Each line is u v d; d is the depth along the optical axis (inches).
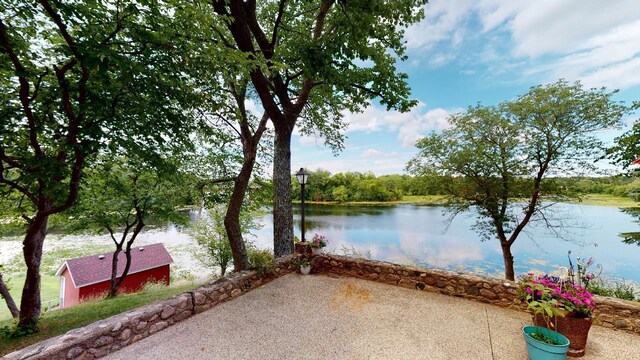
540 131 344.5
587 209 1131.9
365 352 112.8
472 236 874.1
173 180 248.5
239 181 268.8
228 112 246.4
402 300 166.7
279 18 220.7
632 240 316.5
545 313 113.3
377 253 708.0
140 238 956.0
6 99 172.1
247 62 164.7
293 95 330.6
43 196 188.2
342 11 204.5
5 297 327.3
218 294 164.1
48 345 95.5
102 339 109.4
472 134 394.0
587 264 132.3
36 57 164.7
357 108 338.6
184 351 113.8
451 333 127.7
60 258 734.5
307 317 145.1
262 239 927.0
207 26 163.0
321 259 227.5
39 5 148.7
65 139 152.8
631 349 112.7
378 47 243.1
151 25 167.5
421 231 965.8
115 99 165.0
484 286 161.9
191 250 845.2
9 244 781.9
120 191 338.6
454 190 432.8
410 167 459.2
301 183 253.4
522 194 373.7
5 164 193.5
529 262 598.9
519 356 109.8
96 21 148.6
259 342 120.8
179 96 193.2
